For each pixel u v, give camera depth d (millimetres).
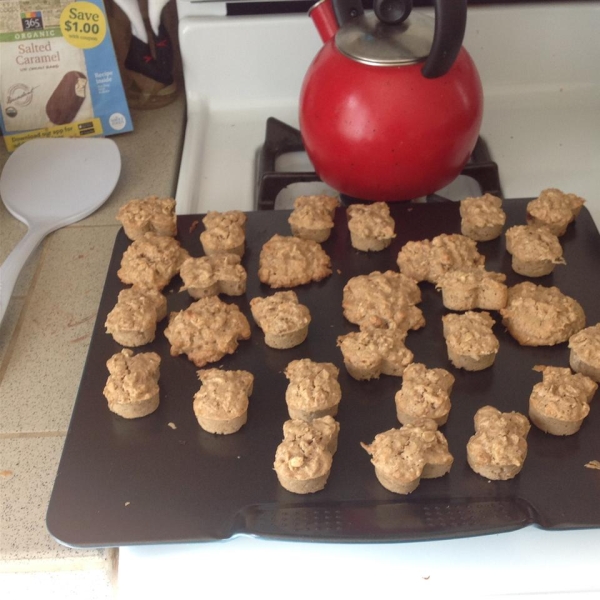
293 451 578
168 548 556
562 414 607
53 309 769
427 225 831
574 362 674
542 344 699
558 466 599
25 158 929
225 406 619
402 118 759
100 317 733
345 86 768
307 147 831
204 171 953
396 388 670
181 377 681
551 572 540
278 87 1042
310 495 583
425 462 577
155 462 609
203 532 555
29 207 871
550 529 552
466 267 750
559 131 999
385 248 810
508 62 1039
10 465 626
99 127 979
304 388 629
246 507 574
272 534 545
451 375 658
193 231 833
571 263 782
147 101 1042
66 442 624
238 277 750
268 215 850
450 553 551
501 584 535
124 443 624
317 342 714
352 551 553
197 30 987
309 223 802
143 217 806
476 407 650
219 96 1045
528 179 925
